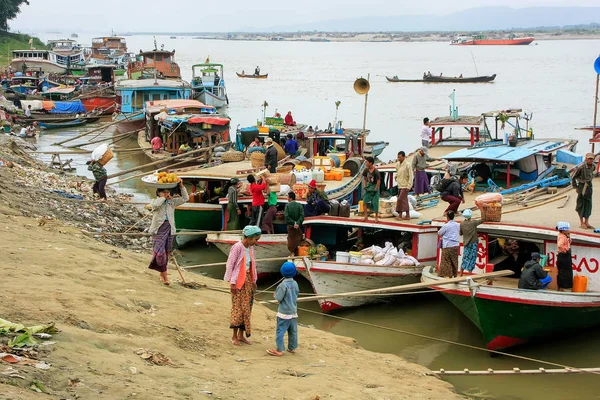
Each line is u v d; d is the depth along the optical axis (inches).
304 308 721.0
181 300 532.4
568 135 1798.7
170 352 415.2
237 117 2252.7
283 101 2738.7
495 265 689.0
